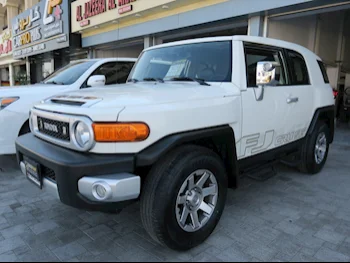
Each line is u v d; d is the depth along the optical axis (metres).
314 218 3.23
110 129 2.22
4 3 23.17
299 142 4.18
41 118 2.82
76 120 2.31
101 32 12.11
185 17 8.47
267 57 3.50
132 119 2.24
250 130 3.09
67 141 2.46
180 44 3.62
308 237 2.85
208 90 2.79
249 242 2.76
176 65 3.48
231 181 3.05
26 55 17.77
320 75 4.59
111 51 14.07
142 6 9.26
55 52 15.59
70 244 2.73
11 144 4.53
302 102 3.98
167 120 2.38
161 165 2.42
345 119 10.55
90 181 2.19
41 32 15.53
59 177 2.29
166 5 8.57
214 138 2.75
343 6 6.07
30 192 3.91
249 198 3.75
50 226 3.05
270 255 2.57
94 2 11.43
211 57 3.22
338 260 2.50
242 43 3.17
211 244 2.73
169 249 2.65
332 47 9.91
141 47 13.59
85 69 5.43
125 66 5.81
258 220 3.17
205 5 7.85
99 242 2.76
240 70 3.02
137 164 2.28
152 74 3.67
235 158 2.93
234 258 2.53
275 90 3.43
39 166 2.55
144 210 2.42
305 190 4.03
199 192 2.66
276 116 3.46
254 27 7.19
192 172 2.53
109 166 2.21
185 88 2.77
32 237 2.84
